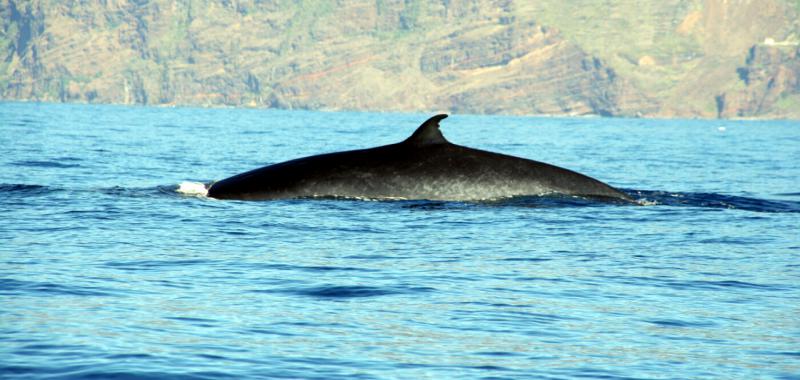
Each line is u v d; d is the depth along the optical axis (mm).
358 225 63000
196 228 60500
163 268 46031
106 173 112000
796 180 136000
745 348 33156
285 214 67062
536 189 75000
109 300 37844
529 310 38719
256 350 30859
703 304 40938
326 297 40281
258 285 42438
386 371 28938
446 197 73000
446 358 30781
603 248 56688
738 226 68000
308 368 28938
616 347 32938
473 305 39375
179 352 30031
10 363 27844
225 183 77812
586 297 41875
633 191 85938
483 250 54688
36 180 99438
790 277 48125
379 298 40281
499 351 31922
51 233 56906
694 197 85000
